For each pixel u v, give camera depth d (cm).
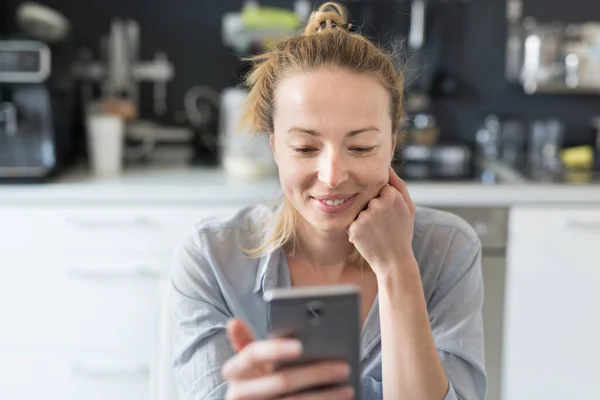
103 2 274
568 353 233
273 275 119
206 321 117
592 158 271
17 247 222
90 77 266
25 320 226
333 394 79
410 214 101
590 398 235
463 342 115
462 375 112
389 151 103
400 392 99
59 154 239
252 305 121
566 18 274
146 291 226
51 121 229
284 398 78
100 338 227
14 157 229
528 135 281
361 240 101
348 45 101
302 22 261
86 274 224
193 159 269
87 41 275
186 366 114
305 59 100
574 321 232
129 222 223
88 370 227
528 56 271
